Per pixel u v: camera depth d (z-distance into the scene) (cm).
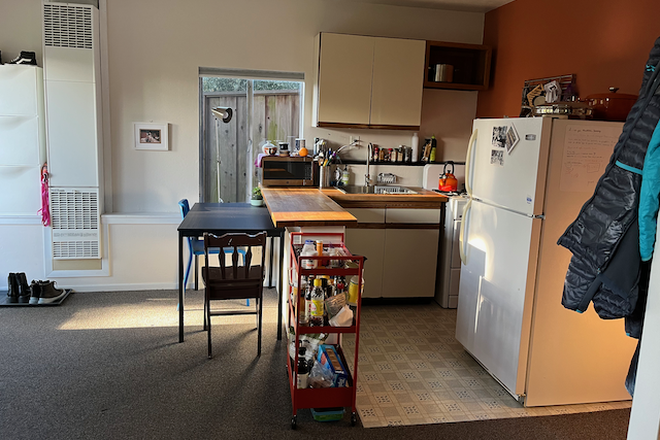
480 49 465
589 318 275
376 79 445
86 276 438
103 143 437
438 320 411
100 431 240
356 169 482
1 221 421
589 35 349
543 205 260
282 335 361
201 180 470
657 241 151
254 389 285
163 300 426
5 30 414
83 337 348
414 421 262
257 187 448
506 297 285
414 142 487
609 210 178
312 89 466
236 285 318
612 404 287
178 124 450
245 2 443
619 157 177
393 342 364
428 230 436
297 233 292
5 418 248
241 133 478
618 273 177
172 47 438
